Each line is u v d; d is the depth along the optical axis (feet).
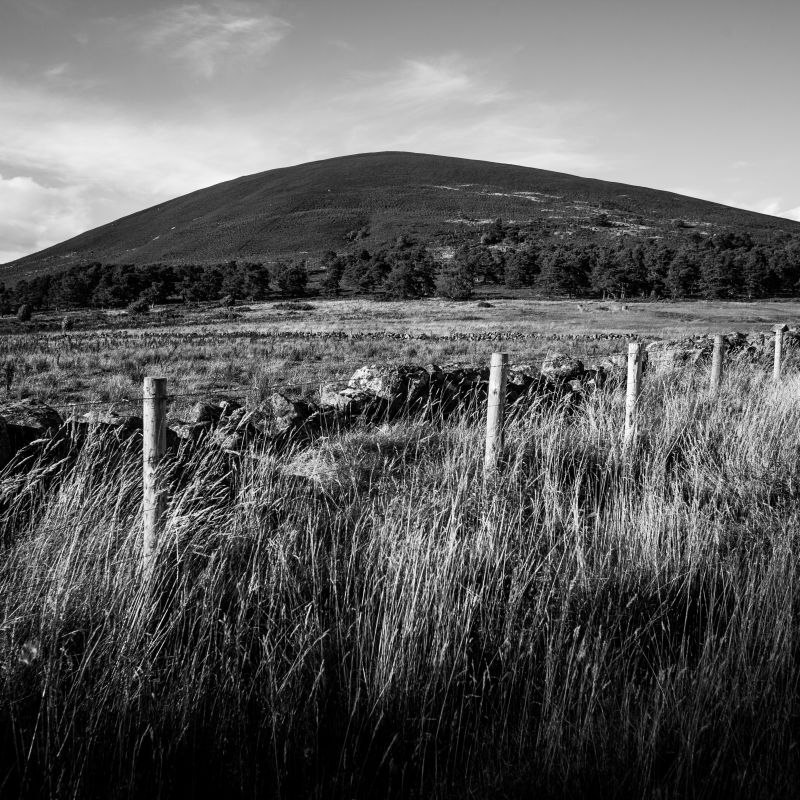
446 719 8.61
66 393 45.47
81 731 7.79
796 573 11.30
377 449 19.22
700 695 8.48
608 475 16.56
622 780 7.61
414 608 9.29
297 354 77.36
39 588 9.09
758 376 27.55
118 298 349.82
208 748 8.09
